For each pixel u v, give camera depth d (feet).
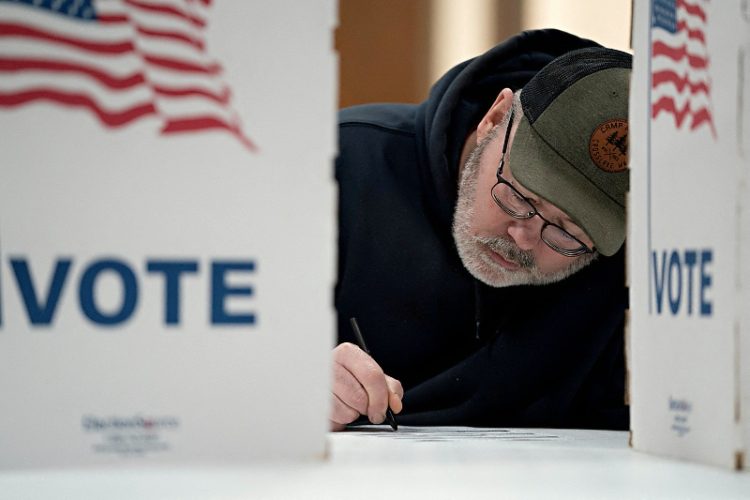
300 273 5.06
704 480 5.05
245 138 4.99
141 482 4.48
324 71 5.05
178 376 4.92
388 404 10.99
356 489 4.42
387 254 14.66
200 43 4.93
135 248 4.87
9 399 4.77
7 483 4.44
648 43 6.30
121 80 4.85
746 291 5.37
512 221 12.91
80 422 4.83
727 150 5.39
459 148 14.64
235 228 4.98
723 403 5.48
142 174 4.88
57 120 4.79
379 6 26.50
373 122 15.69
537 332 14.40
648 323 6.39
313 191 5.06
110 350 4.86
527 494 4.47
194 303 4.94
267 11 5.00
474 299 14.69
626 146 11.40
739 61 5.29
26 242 4.77
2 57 4.74
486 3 26.48
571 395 14.43
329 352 5.08
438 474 5.10
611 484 4.86
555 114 11.53
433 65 26.71
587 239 12.53
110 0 4.82
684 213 5.84
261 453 5.03
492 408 14.29
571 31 26.32
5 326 4.76
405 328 14.67
